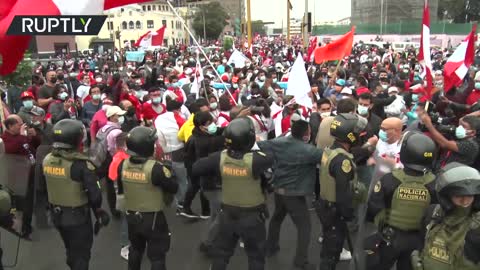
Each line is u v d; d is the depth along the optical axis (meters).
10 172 5.36
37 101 9.60
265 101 8.27
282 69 18.98
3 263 5.33
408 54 26.34
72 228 4.30
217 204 5.43
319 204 4.62
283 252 5.65
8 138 5.48
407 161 3.51
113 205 6.79
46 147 5.28
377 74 14.01
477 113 6.05
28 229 5.46
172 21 74.06
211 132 5.91
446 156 5.26
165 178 4.24
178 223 6.68
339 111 5.69
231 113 6.30
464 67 8.81
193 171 4.50
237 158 4.20
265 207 4.39
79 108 10.20
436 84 9.83
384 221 3.66
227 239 4.43
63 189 4.25
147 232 4.30
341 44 9.26
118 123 6.51
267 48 42.75
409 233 3.54
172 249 5.81
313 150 4.86
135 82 12.47
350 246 4.78
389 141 4.84
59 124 4.28
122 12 70.12
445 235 2.85
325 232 4.55
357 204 4.35
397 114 7.85
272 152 5.01
